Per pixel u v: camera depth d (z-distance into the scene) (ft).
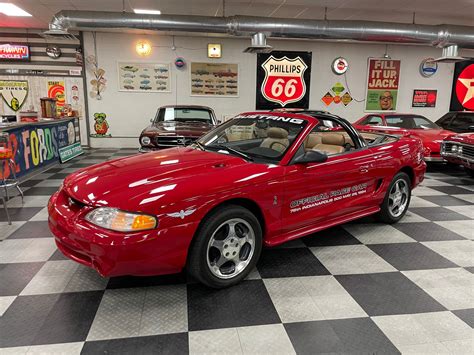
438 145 23.09
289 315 7.39
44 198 15.84
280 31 25.43
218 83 34.94
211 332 6.82
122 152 31.73
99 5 24.77
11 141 17.74
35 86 33.01
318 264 9.73
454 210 15.05
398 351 6.40
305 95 36.42
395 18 28.19
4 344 6.36
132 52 33.32
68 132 27.55
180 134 19.33
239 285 8.57
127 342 6.49
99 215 7.12
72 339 6.54
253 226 8.55
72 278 8.69
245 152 9.96
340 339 6.70
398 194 12.97
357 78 37.04
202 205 7.55
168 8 25.58
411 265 9.80
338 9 25.82
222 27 24.94
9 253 10.06
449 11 26.16
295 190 9.29
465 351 6.45
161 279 8.76
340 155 10.60
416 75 37.96
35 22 29.50
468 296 8.30
